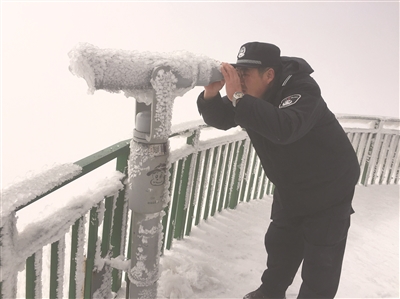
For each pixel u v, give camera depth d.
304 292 1.72
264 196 3.97
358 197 4.29
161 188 1.25
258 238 2.93
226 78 1.30
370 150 4.64
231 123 1.78
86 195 1.44
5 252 0.97
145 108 1.23
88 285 1.63
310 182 1.63
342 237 1.69
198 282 2.13
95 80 0.93
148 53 1.06
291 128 1.30
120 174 1.73
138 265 1.37
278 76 1.51
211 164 2.94
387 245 3.12
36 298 1.20
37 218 1.22
